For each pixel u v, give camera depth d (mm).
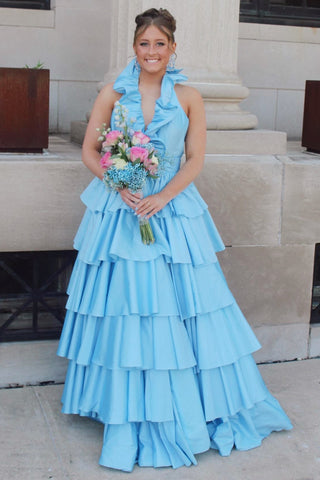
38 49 5082
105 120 3121
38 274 3875
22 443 3203
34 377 3861
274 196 4043
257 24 5512
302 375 4078
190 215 3100
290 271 4188
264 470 3062
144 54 2932
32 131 3922
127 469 2986
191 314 3002
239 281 4098
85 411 3102
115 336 2967
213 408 3119
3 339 3836
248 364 3258
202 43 4129
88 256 3029
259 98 5609
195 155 3096
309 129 4570
